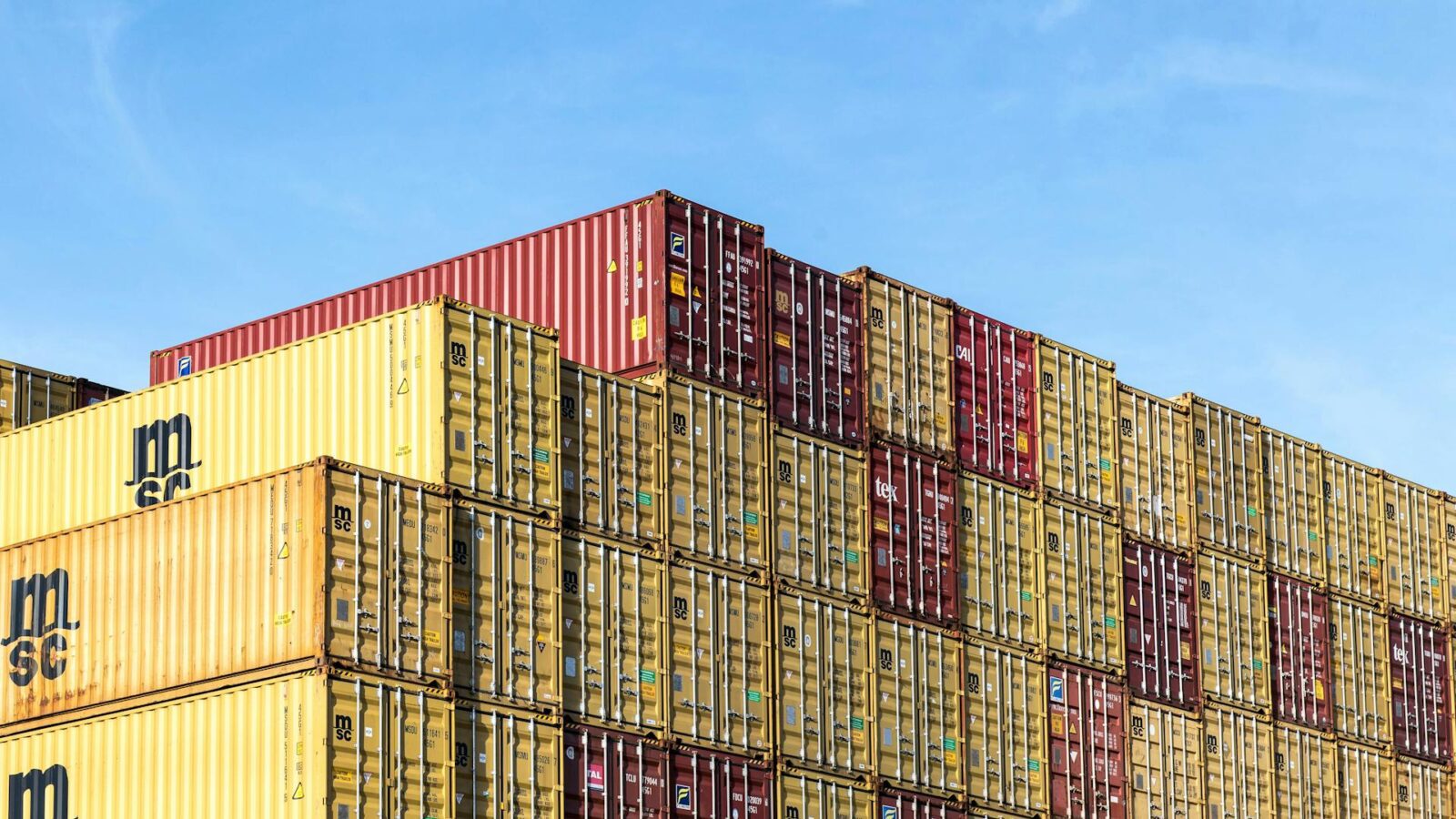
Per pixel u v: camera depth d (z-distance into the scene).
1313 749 59.00
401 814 38.53
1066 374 54.78
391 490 39.75
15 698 43.69
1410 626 63.56
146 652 41.53
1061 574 53.19
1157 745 54.41
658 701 43.69
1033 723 51.47
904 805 48.09
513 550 41.59
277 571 39.38
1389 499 64.12
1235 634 57.56
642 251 46.69
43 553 43.97
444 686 39.62
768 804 45.28
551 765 41.22
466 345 41.69
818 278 49.41
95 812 41.47
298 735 38.19
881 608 48.75
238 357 55.34
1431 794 62.56
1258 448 59.94
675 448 45.41
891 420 50.12
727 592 45.62
